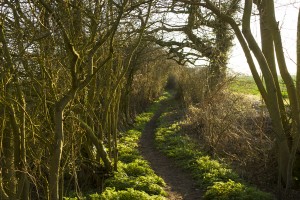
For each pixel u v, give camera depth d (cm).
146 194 937
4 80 537
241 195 922
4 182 581
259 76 998
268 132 1341
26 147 615
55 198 530
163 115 2786
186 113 2395
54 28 525
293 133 984
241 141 1323
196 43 1661
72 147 768
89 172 1068
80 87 550
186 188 1108
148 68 2995
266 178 1067
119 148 1554
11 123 536
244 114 1552
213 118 1473
